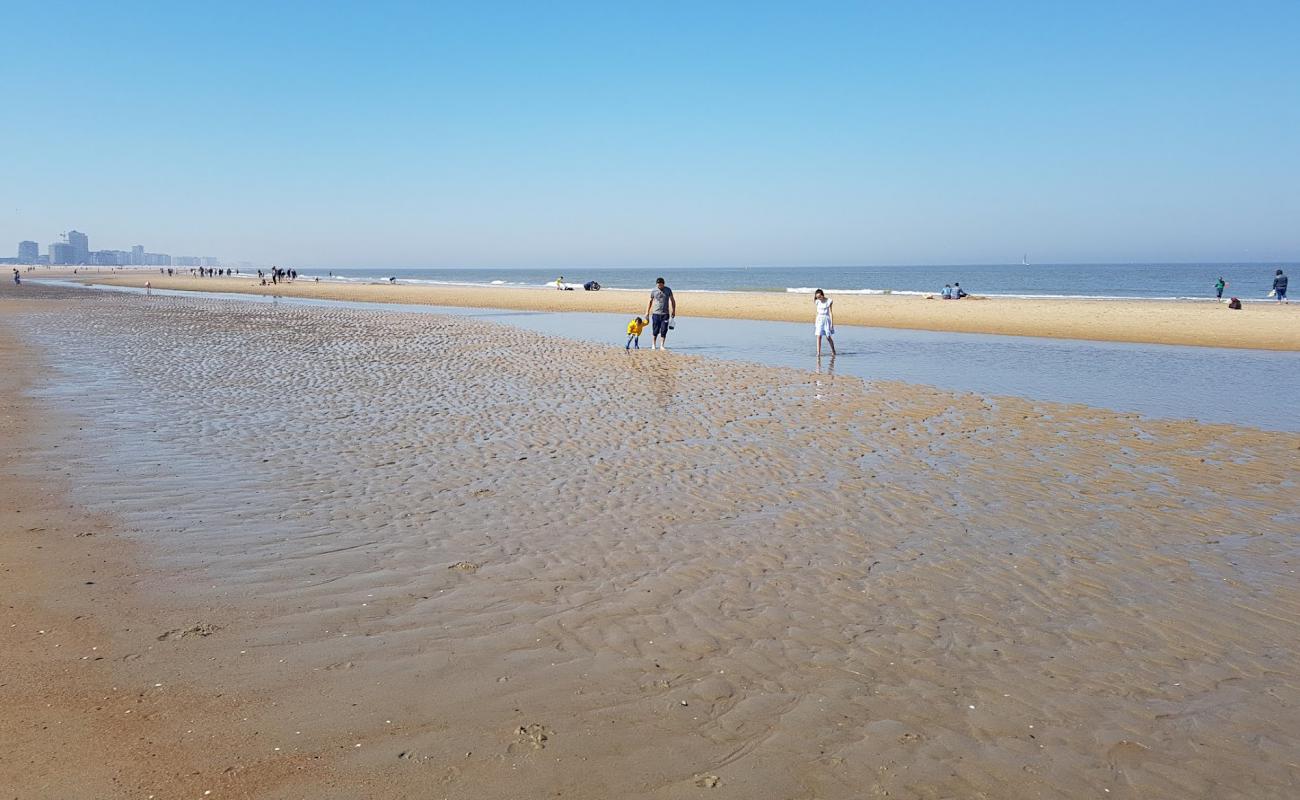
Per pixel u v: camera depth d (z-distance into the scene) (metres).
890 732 4.05
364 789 3.49
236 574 6.07
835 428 12.20
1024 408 14.01
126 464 9.43
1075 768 3.78
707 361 21.14
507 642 5.01
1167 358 21.92
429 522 7.46
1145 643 5.12
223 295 63.69
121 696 4.23
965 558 6.64
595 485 8.85
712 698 4.37
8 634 4.94
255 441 10.90
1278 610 5.63
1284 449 10.87
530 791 3.52
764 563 6.49
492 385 16.53
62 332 28.41
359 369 19.05
